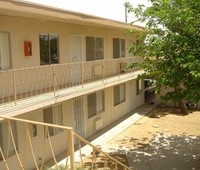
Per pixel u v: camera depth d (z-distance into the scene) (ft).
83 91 45.44
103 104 63.21
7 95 37.45
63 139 48.19
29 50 40.42
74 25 50.49
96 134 58.18
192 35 39.11
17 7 31.19
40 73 43.01
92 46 57.00
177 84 40.57
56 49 46.50
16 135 38.55
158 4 44.50
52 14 36.96
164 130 60.85
